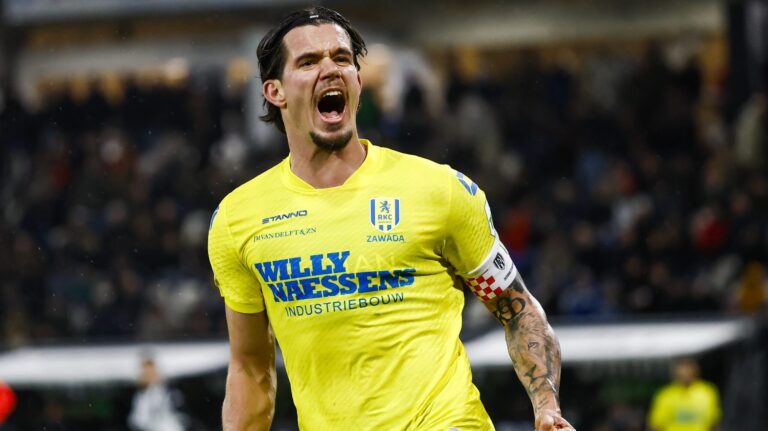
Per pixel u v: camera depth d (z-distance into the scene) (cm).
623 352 4244
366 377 1261
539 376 1306
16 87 6675
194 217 5853
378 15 6531
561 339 4381
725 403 4250
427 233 1267
